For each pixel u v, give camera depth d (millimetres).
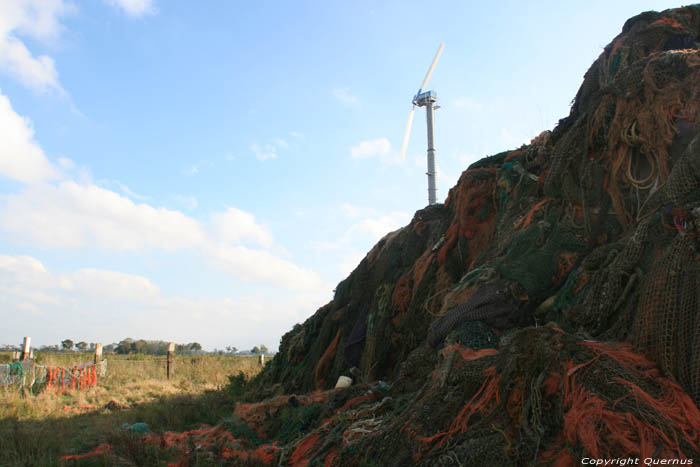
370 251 13125
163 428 9250
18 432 7809
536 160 7816
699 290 3498
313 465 4641
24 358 20516
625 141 5891
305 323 15484
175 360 30234
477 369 4328
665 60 5730
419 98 47562
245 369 23609
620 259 4711
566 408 3377
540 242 6219
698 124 5273
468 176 8930
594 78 7602
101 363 19859
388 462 4094
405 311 9625
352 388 6773
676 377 3432
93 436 8148
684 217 4066
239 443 6367
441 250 9133
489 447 3574
